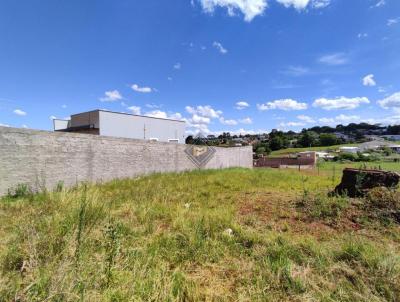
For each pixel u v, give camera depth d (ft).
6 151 21.83
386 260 9.48
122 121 60.34
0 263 8.38
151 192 22.94
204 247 11.13
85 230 11.25
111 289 7.28
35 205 16.88
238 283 8.72
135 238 11.71
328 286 8.40
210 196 22.80
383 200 16.60
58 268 7.54
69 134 27.35
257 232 13.43
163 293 7.47
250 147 80.07
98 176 30.86
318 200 18.51
